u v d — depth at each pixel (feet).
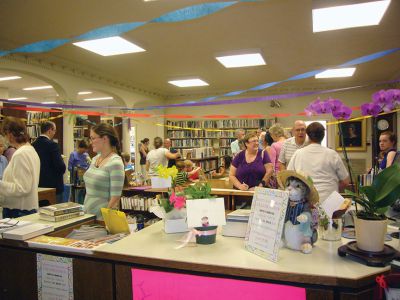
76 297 4.39
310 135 7.70
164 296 3.88
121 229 5.19
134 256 3.98
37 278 4.67
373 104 4.54
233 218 4.74
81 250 4.28
